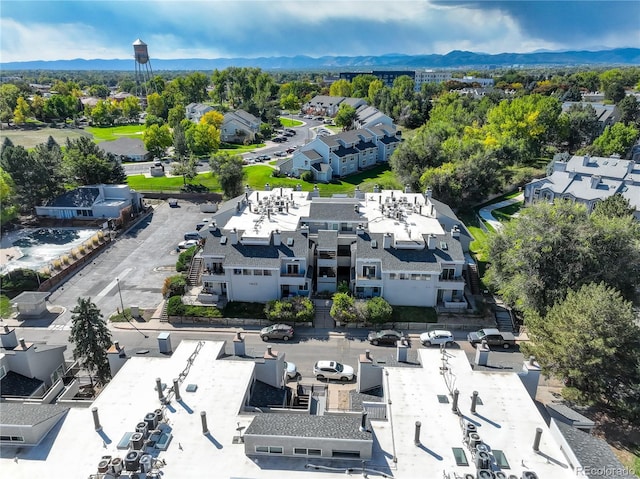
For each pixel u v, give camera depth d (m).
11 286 63.97
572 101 188.38
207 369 35.06
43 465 26.53
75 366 47.69
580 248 49.84
